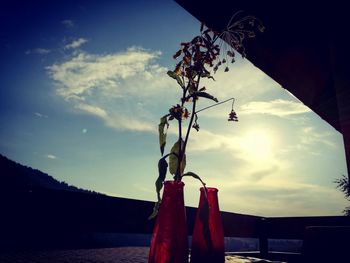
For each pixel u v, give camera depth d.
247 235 2.30
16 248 1.12
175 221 0.57
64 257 1.03
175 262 0.54
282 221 2.31
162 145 0.64
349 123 1.20
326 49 1.54
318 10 1.35
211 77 0.67
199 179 0.63
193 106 0.65
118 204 1.61
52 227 1.36
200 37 0.66
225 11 1.44
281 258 2.15
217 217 0.63
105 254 1.21
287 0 1.33
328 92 1.93
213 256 0.59
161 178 0.59
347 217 2.00
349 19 1.22
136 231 1.64
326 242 0.78
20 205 1.30
